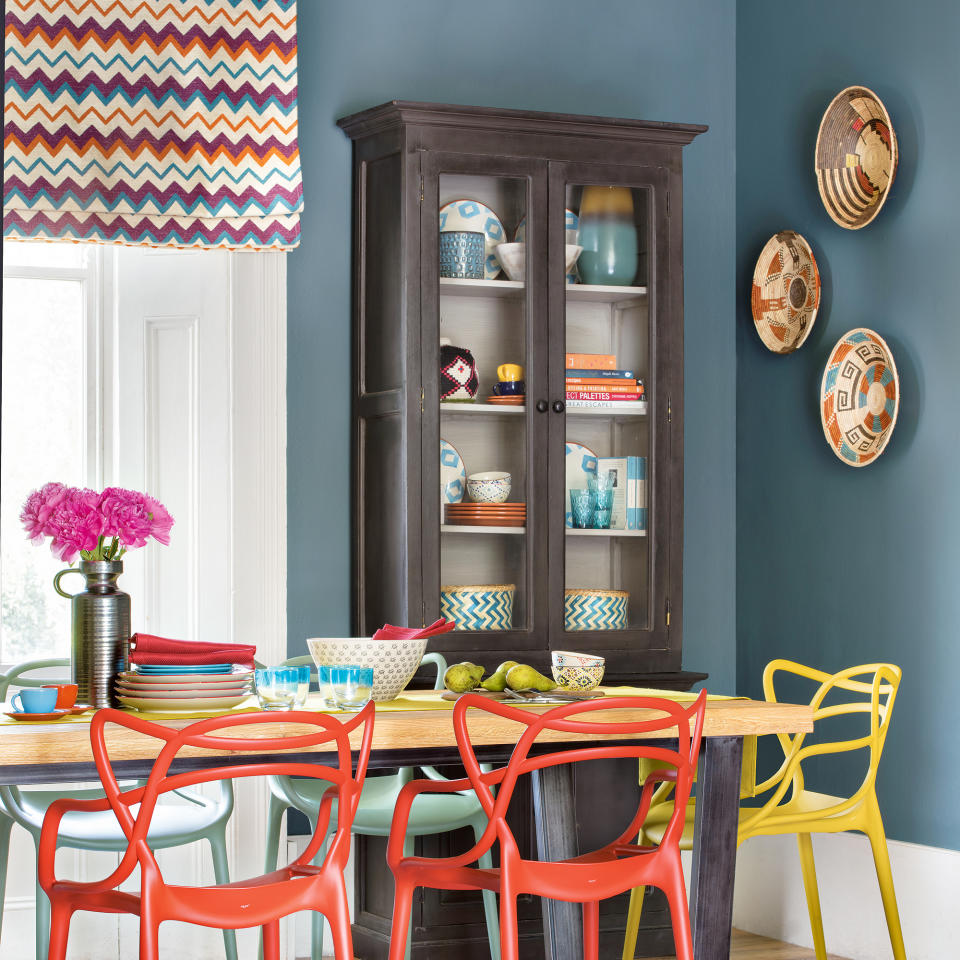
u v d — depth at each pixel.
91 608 2.33
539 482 3.76
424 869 2.20
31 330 3.82
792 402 4.18
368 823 2.92
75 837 2.72
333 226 3.97
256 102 3.71
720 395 4.45
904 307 3.74
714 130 4.48
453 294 3.70
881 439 3.76
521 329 3.77
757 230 4.38
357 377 3.91
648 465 3.89
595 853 2.36
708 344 4.44
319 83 3.97
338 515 3.95
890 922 3.09
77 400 3.85
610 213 3.86
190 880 3.69
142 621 3.74
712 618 4.40
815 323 4.11
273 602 3.79
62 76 3.60
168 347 3.81
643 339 3.89
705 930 2.43
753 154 4.40
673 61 4.42
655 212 3.89
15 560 3.80
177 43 3.67
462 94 4.14
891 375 3.74
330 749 2.16
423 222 3.66
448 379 3.67
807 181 4.16
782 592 4.20
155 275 3.81
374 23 4.05
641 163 3.88
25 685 3.17
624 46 4.36
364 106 4.02
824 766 3.97
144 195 3.61
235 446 3.78
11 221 3.54
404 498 3.63
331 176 3.97
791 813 3.12
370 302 3.86
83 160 3.59
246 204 3.68
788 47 4.25
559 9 4.28
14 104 3.56
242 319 3.80
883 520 3.79
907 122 3.75
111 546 2.38
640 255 3.89
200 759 2.12
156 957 1.87
